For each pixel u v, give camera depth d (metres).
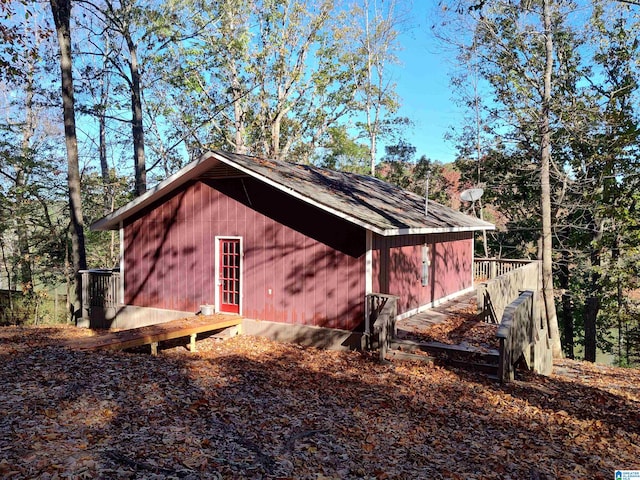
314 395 7.92
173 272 14.02
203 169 12.97
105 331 14.59
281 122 32.41
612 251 20.36
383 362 9.94
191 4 25.64
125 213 14.51
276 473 4.89
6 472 4.21
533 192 24.81
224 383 8.05
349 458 5.58
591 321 21.19
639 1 10.70
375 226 10.16
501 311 13.13
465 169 28.23
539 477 5.61
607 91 20.42
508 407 7.90
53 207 26.52
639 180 12.87
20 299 23.72
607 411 8.45
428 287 15.12
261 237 12.39
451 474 5.45
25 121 25.58
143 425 5.68
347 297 11.16
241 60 29.56
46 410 5.80
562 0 15.55
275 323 12.15
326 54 30.55
